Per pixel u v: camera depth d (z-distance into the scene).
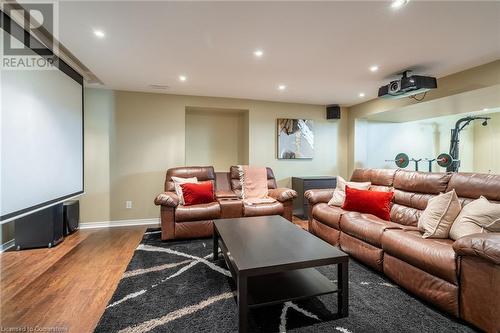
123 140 3.87
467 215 1.83
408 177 2.69
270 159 4.62
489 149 6.31
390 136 5.49
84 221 3.73
